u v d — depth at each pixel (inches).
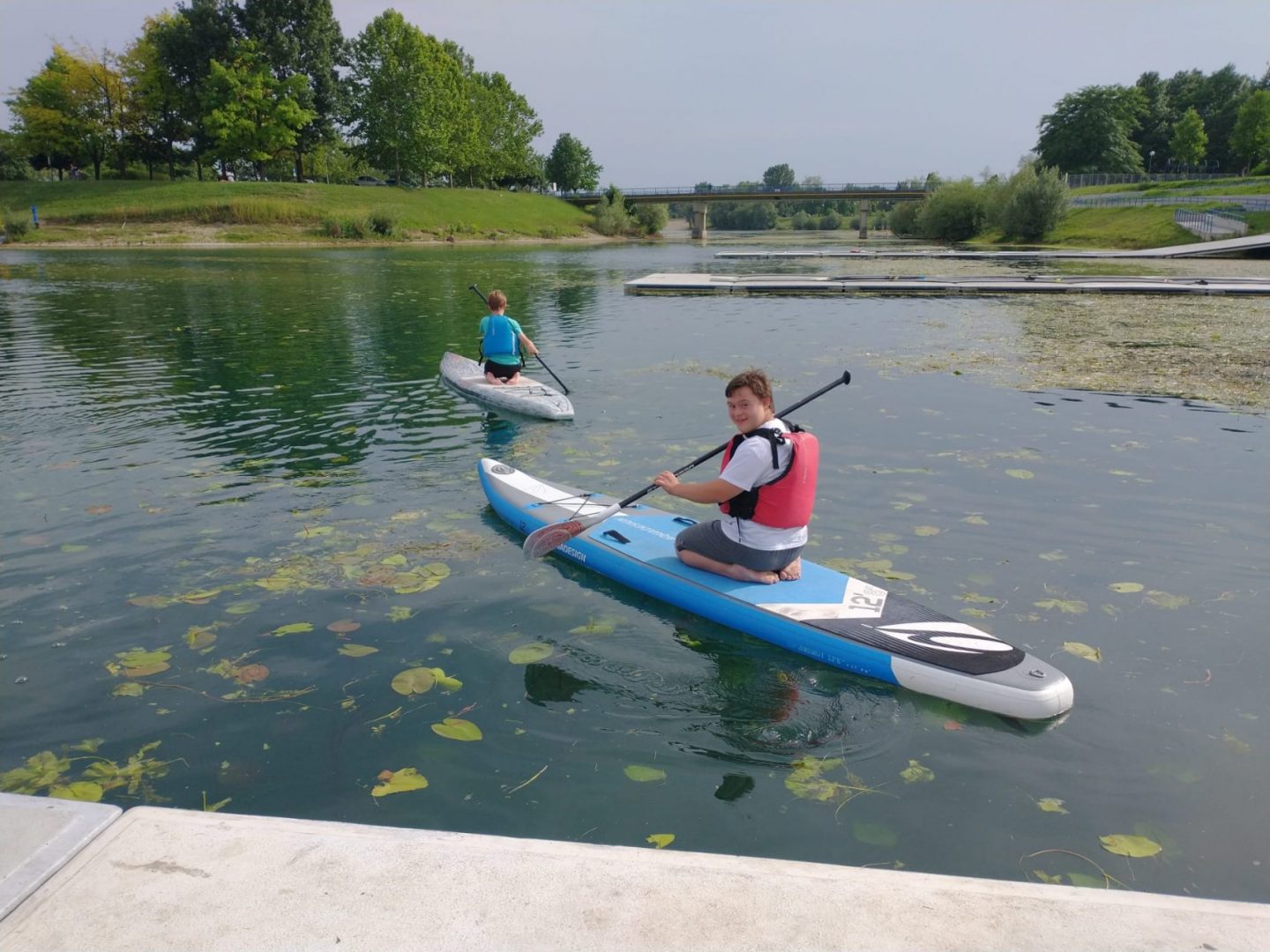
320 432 303.4
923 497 231.8
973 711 139.1
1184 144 3070.9
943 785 119.6
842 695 143.5
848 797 116.8
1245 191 1905.8
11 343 500.4
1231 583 180.4
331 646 156.1
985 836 108.9
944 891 74.2
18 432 301.7
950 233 2223.2
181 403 347.6
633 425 313.7
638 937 68.8
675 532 200.1
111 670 147.6
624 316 642.2
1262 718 134.4
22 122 2204.7
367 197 2231.8
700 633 163.9
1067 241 1857.8
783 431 163.8
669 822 110.8
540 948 67.8
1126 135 3046.3
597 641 159.9
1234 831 109.8
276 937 69.1
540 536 181.5
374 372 413.7
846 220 5935.0
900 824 111.1
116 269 1113.4
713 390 374.0
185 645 155.9
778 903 72.6
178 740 128.3
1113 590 177.6
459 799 115.1
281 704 137.6
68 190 1972.2
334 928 69.9
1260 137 2847.0
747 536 170.4
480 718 134.5
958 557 193.6
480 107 2952.8
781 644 158.7
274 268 1154.0
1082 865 103.6
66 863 77.4
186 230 1861.5
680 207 6299.2
